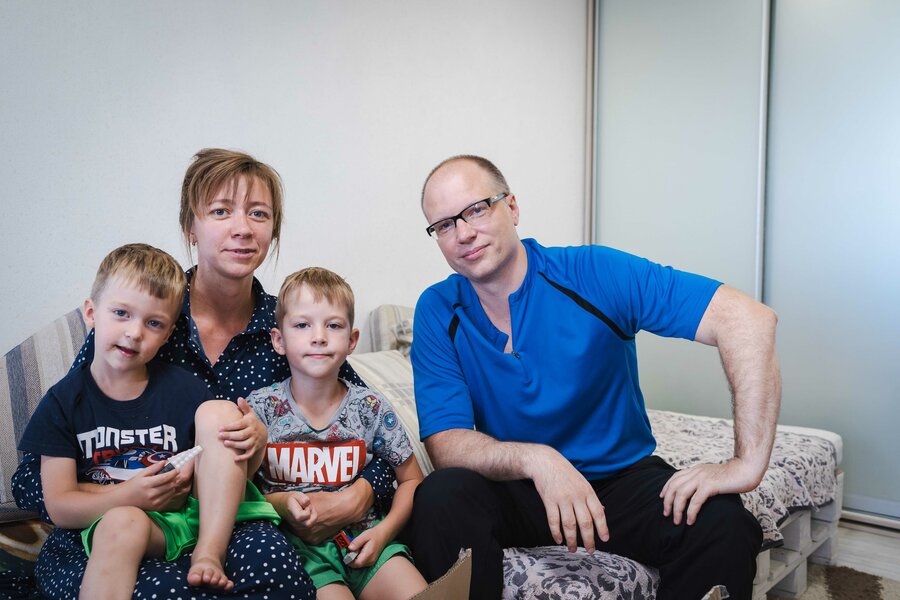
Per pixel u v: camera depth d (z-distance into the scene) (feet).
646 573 4.26
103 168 5.63
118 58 5.69
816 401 9.13
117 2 5.68
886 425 8.64
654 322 4.73
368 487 4.27
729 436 7.39
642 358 10.53
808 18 9.07
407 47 8.08
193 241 4.53
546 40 10.17
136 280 3.79
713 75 9.84
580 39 10.87
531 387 4.71
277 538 3.53
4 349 5.13
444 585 3.18
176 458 3.59
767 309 4.50
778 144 9.36
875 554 7.88
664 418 8.32
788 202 9.30
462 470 4.30
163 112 5.97
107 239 5.66
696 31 9.97
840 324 8.94
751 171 9.55
